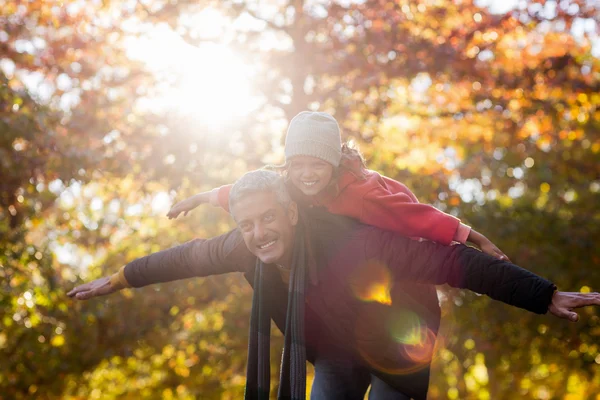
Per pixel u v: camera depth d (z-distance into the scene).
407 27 9.86
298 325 2.84
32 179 8.42
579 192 14.29
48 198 9.02
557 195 14.09
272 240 2.85
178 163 9.71
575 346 13.74
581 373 16.53
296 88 9.91
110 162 9.26
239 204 2.82
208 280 11.17
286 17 10.16
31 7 9.54
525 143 11.84
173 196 10.02
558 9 9.97
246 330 11.40
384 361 3.05
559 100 10.41
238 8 9.91
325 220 2.94
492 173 12.93
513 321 12.88
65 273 10.80
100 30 9.84
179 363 13.25
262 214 2.82
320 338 3.21
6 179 8.16
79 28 9.82
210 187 10.17
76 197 10.51
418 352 3.04
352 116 10.22
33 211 8.78
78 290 3.50
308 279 2.92
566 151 13.54
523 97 10.27
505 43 10.45
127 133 9.82
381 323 2.99
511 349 13.90
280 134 10.48
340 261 2.89
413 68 9.58
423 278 2.81
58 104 9.45
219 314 12.12
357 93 9.75
